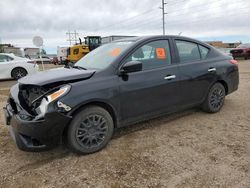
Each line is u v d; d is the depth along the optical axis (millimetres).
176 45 4359
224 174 2875
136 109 3797
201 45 4797
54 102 3053
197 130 4195
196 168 3020
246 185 2664
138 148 3592
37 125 3012
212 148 3523
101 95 3381
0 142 3973
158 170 3006
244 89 7484
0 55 11977
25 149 3158
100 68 3664
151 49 4031
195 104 4633
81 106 3291
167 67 4125
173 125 4449
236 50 21438
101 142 3523
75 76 3340
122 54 3717
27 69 12422
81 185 2775
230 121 4582
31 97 3391
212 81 4770
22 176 2990
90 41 24281
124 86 3611
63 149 3646
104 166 3141
